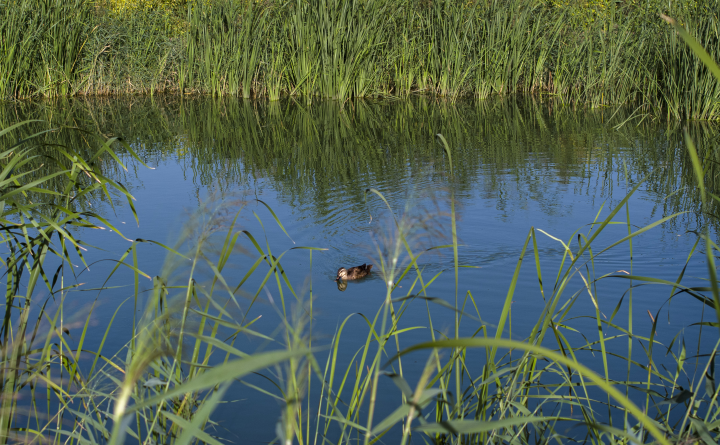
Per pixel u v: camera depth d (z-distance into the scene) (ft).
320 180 42.27
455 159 47.62
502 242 30.42
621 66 70.44
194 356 11.67
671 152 46.98
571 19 78.79
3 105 71.82
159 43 86.22
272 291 24.32
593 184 39.88
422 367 18.03
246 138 57.82
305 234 31.83
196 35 82.69
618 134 55.11
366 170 44.65
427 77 84.28
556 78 77.82
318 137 57.72
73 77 80.33
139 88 85.92
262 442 14.73
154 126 63.98
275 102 78.69
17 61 73.67
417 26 81.87
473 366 17.94
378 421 15.52
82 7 79.71
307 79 78.43
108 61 84.89
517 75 79.77
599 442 11.67
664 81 62.23
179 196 38.29
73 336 19.75
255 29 80.02
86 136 58.08
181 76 83.66
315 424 15.26
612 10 69.26
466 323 21.45
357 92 81.46
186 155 51.03
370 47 78.95
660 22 63.77
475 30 79.92
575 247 29.37
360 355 18.97
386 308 10.20
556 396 12.33
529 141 53.88
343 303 23.57
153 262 26.96
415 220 10.04
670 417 14.64
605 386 5.32
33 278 12.37
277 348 18.85
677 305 22.40
